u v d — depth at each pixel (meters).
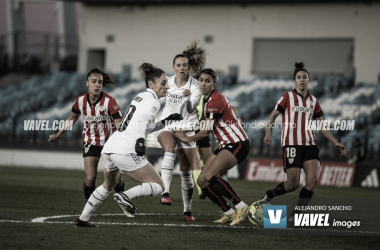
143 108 19.19
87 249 16.03
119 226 20.89
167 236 18.89
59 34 108.06
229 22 87.94
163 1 90.44
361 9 80.62
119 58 94.31
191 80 25.72
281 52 85.62
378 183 50.28
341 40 82.12
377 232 21.64
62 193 34.41
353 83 79.00
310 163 23.25
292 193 40.66
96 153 23.73
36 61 101.69
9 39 104.19
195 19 89.81
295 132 23.41
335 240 19.47
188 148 24.14
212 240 18.44
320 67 83.25
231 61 87.81
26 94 95.62
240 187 45.28
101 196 19.81
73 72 96.88
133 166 18.98
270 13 85.75
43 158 66.12
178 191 39.69
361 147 57.69
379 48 79.75
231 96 82.56
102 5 94.88
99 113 23.25
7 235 18.05
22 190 35.06
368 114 72.50
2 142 80.94
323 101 77.50
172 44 91.38
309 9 83.62
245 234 20.05
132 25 93.50
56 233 18.62
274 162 54.34
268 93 81.50
